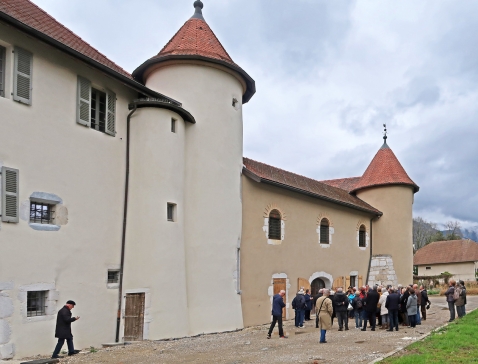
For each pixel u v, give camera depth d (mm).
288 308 16875
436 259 46562
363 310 13109
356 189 24578
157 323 11586
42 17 11531
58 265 9969
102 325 10898
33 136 9703
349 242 21391
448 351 8578
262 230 16156
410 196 24125
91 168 11094
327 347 10133
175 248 12383
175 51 14305
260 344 10844
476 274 43125
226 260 14062
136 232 11891
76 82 10906
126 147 12305
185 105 13945
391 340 10906
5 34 9328
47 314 9594
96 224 11078
